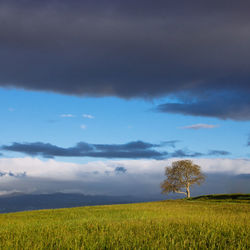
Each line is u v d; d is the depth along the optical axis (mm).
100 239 10961
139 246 9617
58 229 14734
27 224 18766
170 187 92250
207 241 10367
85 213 28656
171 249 9172
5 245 10438
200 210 31109
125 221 18172
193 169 90625
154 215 24172
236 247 9602
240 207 37875
